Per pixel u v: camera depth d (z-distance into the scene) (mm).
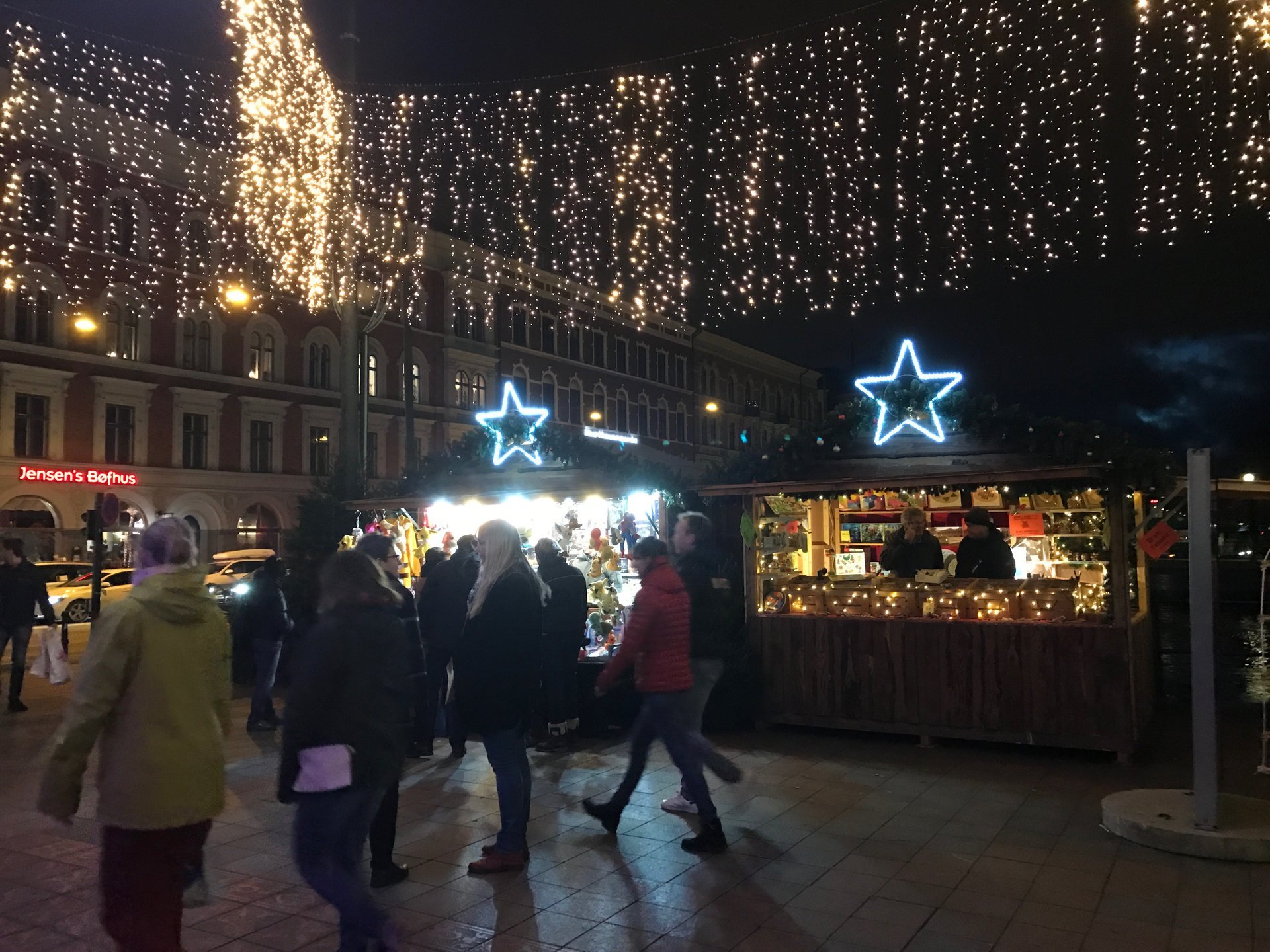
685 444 46781
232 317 30000
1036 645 6984
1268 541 17391
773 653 7844
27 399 25469
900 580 7855
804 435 8000
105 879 3035
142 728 3045
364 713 3361
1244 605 17719
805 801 5887
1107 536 7121
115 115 25906
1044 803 5820
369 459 32844
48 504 25703
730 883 4543
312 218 21250
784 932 3984
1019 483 7051
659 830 5352
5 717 9258
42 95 24062
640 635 5023
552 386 39812
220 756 3227
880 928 4016
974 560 8047
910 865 4758
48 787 2965
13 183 23344
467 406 36375
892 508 9203
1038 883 4488
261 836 5332
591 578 8891
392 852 4652
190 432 29078
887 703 7414
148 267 27547
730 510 8961
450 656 7273
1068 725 6867
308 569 11156
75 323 25188
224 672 3309
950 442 7523
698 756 4996
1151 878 4535
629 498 9188
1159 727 8055
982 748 7270
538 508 9531
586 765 6945
